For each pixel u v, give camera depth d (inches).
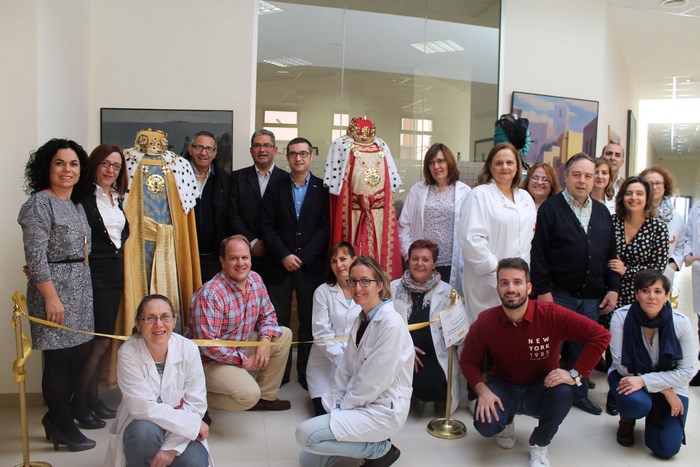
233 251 125.1
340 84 199.2
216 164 157.8
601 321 149.4
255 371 137.9
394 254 156.6
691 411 145.9
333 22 197.8
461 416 137.4
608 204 177.3
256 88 189.6
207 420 130.3
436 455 116.3
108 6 174.9
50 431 116.4
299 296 154.9
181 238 140.8
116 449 95.4
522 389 119.6
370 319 104.7
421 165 207.9
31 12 135.1
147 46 177.5
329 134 198.5
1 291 135.3
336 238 153.6
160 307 95.6
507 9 211.6
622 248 148.4
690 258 181.9
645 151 561.6
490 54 212.8
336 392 109.9
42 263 106.5
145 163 137.9
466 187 155.4
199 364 102.0
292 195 155.8
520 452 118.8
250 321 131.3
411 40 205.8
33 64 135.6
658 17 252.8
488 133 213.8
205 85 181.5
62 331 110.5
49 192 111.3
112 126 175.9
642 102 492.1
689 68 354.9
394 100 205.0
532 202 138.3
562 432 129.3
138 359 96.0
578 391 140.2
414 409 141.1
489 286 133.9
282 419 134.0
